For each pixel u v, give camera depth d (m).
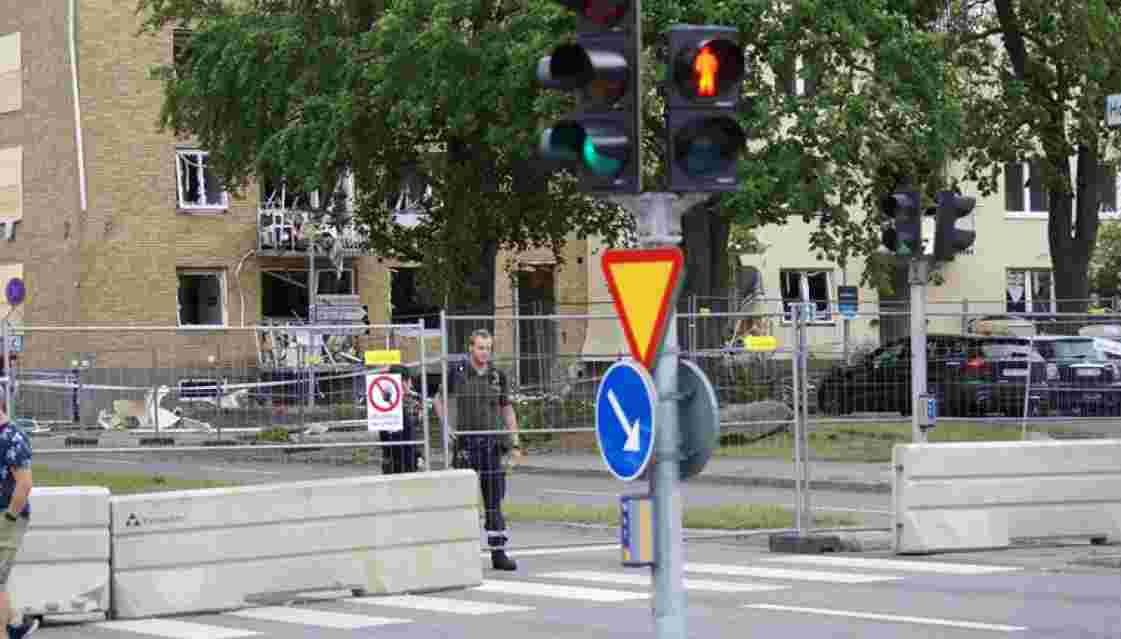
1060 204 50.19
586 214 50.09
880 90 38.97
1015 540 21.92
